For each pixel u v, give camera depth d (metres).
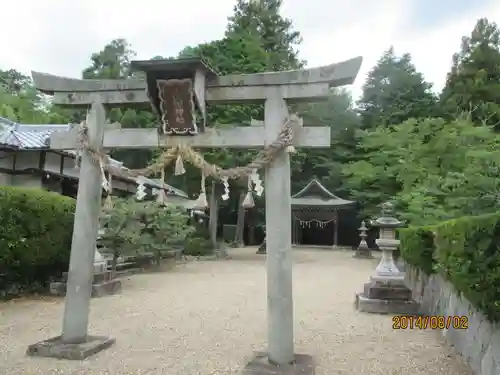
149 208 14.34
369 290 8.52
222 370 4.90
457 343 5.80
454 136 17.59
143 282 12.01
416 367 5.13
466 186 11.64
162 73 4.92
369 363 5.26
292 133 4.86
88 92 5.64
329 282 12.72
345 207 28.92
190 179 20.86
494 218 4.14
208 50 20.66
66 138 5.79
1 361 5.07
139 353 5.49
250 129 5.11
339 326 7.16
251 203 5.13
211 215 21.97
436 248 7.02
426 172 17.20
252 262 18.47
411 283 10.25
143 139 5.40
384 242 8.57
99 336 5.96
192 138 5.24
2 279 8.91
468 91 25.27
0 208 8.24
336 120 34.34
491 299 4.11
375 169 22.56
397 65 36.09
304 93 4.95
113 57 34.47
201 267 16.31
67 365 4.96
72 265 5.49
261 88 5.08
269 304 4.85
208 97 5.20
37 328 6.62
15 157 14.32
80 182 5.57
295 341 6.22
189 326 6.98
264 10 29.17
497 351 4.23
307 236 33.81
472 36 29.80
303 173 34.75
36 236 8.90
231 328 6.88
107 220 12.57
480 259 4.31
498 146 15.38
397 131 22.52
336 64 4.85
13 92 37.53
